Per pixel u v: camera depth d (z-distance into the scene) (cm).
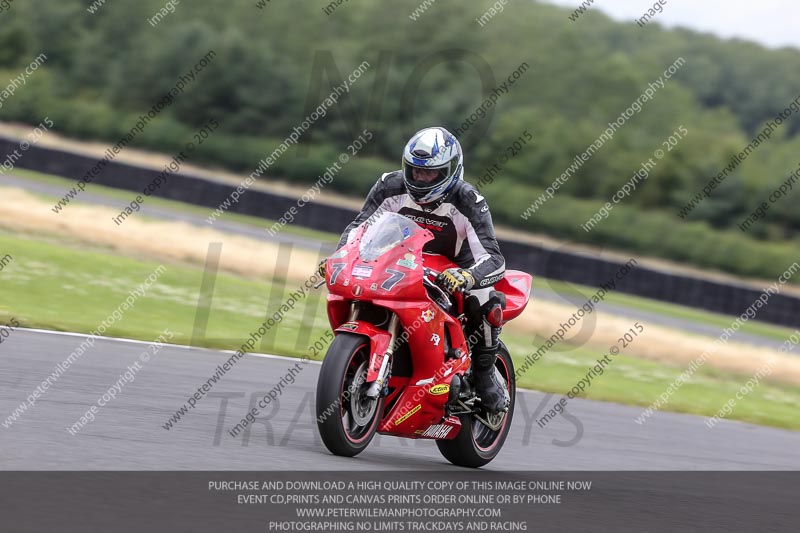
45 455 1431
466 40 14650
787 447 3053
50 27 14012
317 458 1719
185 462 1527
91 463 1417
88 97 13288
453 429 1925
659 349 5544
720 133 14762
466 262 1953
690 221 12550
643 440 2731
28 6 14175
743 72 17588
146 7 14488
